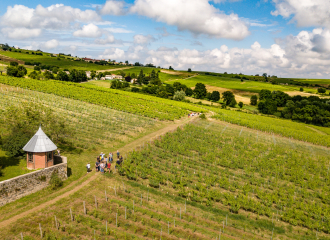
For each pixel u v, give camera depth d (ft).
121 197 96.58
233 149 180.55
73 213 81.25
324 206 105.91
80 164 121.60
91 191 97.04
